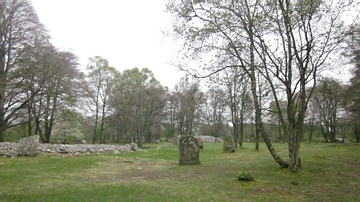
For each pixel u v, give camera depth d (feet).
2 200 22.40
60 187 26.94
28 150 51.80
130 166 42.16
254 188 26.94
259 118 37.73
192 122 146.72
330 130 133.49
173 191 25.29
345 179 31.53
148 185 27.73
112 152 66.08
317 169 36.88
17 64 69.21
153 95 130.00
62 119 86.33
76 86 83.15
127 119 129.39
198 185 28.02
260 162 46.32
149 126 135.13
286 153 63.72
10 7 68.03
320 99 114.01
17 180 30.27
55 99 79.36
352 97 80.07
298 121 34.65
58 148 60.44
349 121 111.86
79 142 113.80
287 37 33.58
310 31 32.22
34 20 71.87
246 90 48.75
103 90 127.54
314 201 22.85
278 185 28.32
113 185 27.63
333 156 53.01
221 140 143.33
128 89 131.64
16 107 71.97
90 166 41.65
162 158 56.44
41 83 70.79
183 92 140.77
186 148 44.80
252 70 36.78
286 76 34.47
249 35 34.73
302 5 30.89
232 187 27.25
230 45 35.81
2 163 42.47
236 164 44.42
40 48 70.13
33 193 24.52
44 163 43.60
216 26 35.35
